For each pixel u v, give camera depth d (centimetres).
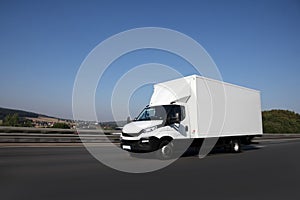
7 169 777
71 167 827
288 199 519
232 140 1384
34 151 1254
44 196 506
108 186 594
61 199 489
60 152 1236
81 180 648
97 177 688
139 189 573
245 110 1452
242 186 619
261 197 529
